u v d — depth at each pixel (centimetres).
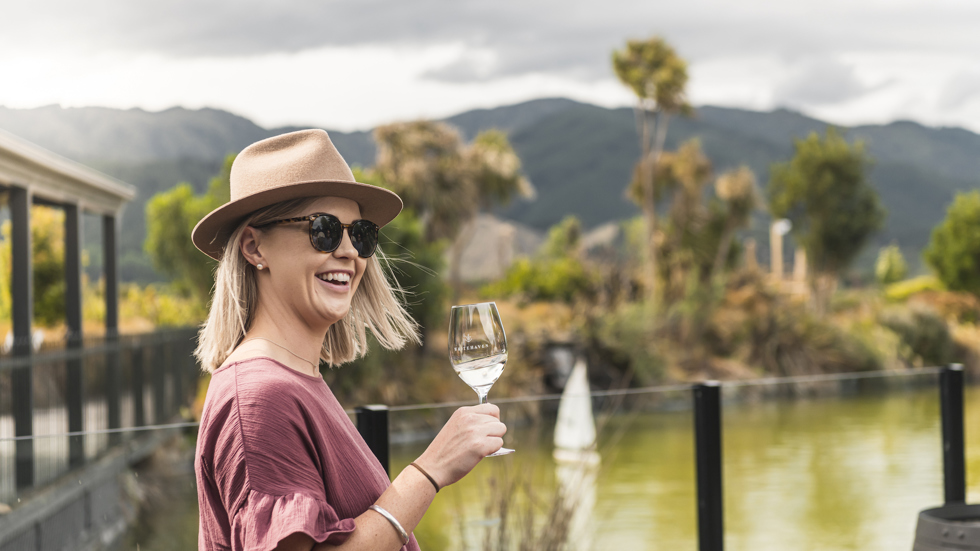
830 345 2117
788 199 2883
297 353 136
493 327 161
